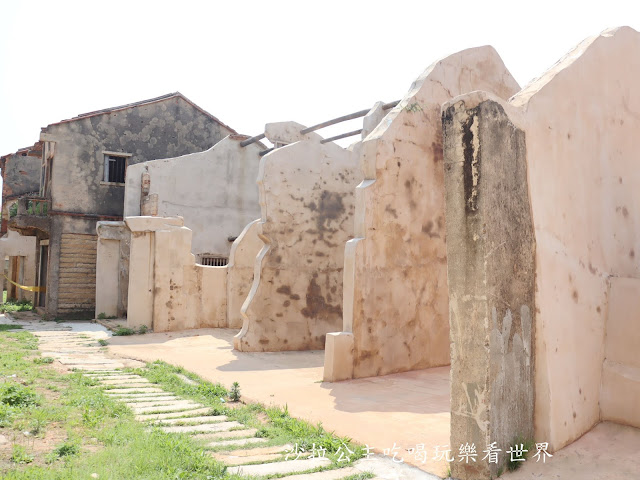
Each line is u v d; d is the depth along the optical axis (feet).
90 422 16.15
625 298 15.64
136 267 43.04
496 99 13.01
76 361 29.14
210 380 24.68
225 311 45.34
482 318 12.39
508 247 13.01
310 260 35.22
